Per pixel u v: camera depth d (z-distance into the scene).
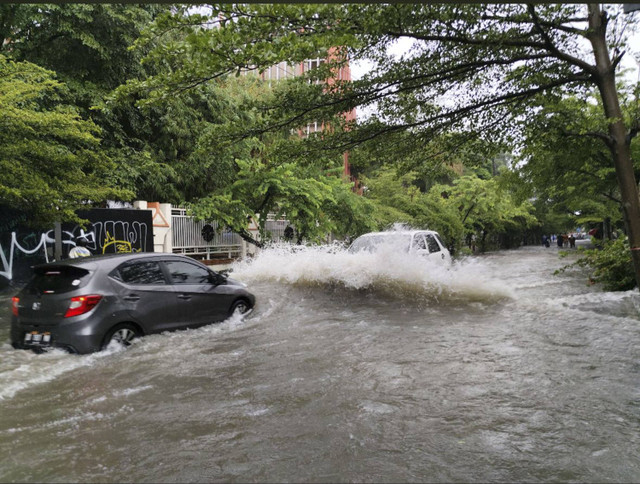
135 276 6.67
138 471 3.16
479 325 7.52
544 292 11.97
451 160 7.52
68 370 5.36
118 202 16.66
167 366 5.51
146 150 18.75
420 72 5.85
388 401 4.33
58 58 17.03
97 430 3.82
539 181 12.95
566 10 5.67
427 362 5.53
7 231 12.41
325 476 3.05
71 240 14.10
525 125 6.65
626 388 4.61
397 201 30.75
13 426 3.90
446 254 13.40
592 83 6.37
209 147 6.16
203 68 4.62
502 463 3.19
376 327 7.39
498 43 5.47
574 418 3.91
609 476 3.02
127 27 16.56
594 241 11.30
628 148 6.21
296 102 5.89
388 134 6.69
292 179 20.47
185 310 7.11
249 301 8.24
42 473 3.15
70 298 5.95
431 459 3.25
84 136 10.85
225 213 19.09
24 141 10.24
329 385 4.78
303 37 4.48
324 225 22.03
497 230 47.56
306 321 7.86
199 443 3.56
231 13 4.17
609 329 7.11
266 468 3.17
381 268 10.85
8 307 10.27
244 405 4.30
